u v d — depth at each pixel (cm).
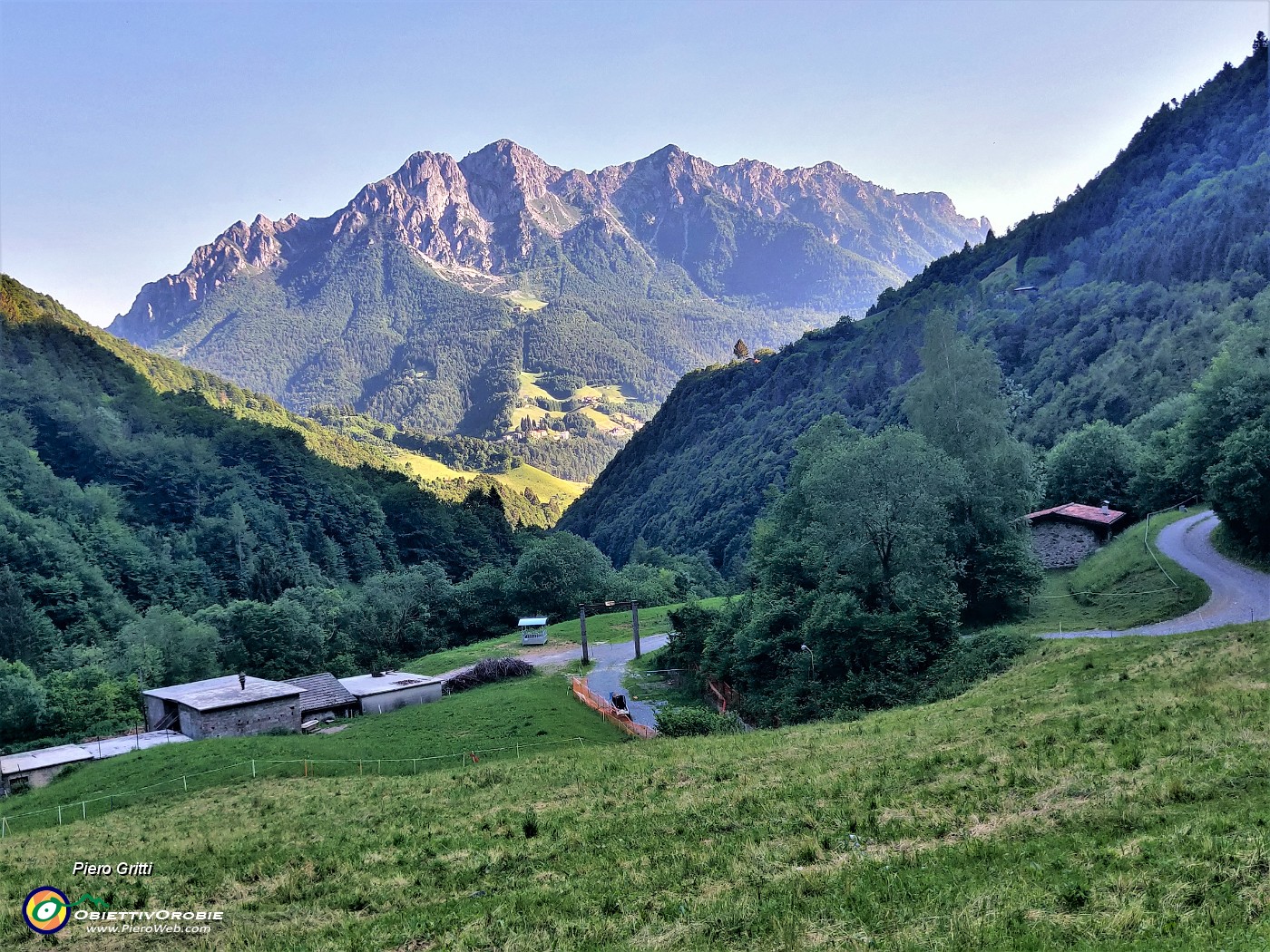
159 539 17688
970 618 6794
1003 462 7100
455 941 1752
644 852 2211
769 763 3225
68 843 3512
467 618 12388
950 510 7012
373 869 2423
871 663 5528
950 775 2459
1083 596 6819
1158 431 9825
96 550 15812
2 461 17475
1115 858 1582
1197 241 19362
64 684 8431
